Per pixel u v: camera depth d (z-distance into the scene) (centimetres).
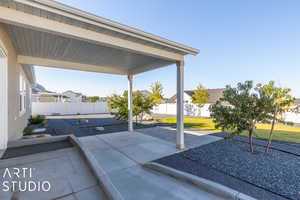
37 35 313
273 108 362
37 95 1995
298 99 1397
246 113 378
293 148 425
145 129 793
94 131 741
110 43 302
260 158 352
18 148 339
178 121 449
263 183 239
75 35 259
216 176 265
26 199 176
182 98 443
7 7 202
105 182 209
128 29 293
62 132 716
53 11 218
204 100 1725
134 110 951
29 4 199
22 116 609
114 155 393
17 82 448
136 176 281
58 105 1752
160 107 2102
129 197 213
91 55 454
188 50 416
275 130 740
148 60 512
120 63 562
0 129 319
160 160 353
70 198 182
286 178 254
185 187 241
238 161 336
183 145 450
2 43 264
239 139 550
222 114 409
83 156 307
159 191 229
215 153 396
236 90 403
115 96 988
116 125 955
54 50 409
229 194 205
